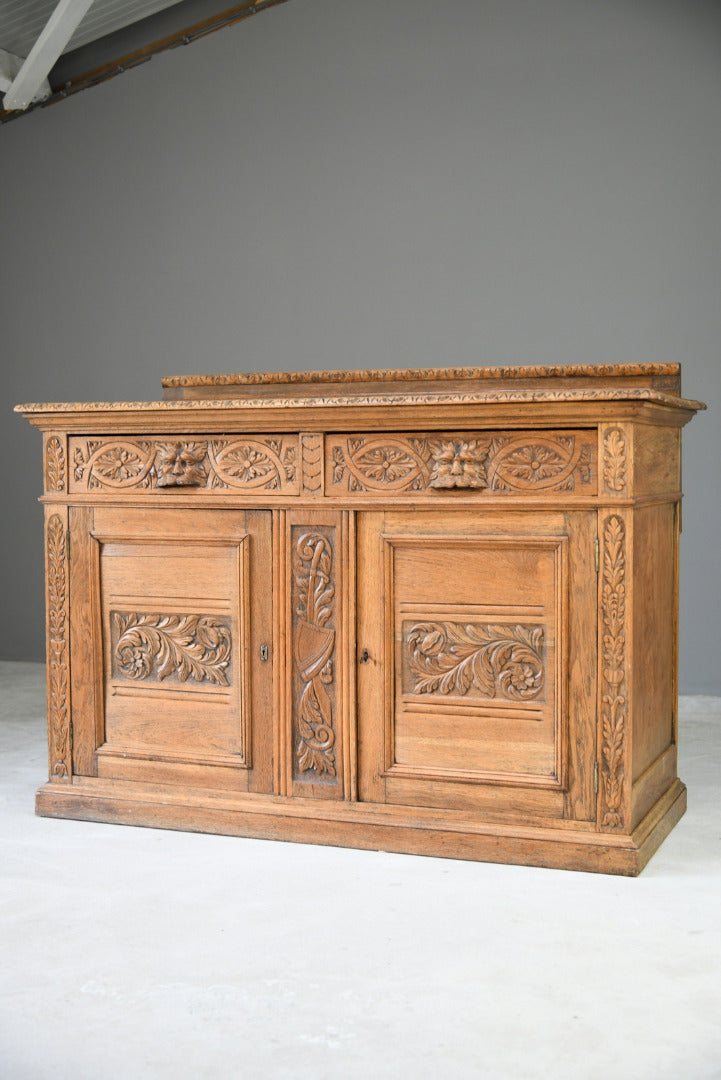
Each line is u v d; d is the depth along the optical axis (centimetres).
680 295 552
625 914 259
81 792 333
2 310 674
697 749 434
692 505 552
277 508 312
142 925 254
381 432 303
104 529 330
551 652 291
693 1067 192
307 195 615
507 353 582
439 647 302
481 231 584
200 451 320
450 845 298
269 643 315
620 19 557
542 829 293
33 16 624
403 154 597
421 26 592
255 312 628
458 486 296
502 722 297
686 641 557
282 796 316
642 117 555
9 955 239
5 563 673
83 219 658
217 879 283
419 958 236
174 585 324
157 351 648
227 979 227
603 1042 201
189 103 636
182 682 326
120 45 647
